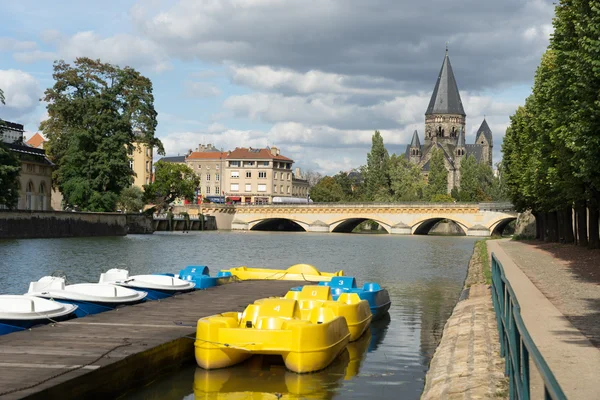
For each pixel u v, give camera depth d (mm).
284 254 86125
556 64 41906
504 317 15539
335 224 173875
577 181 46594
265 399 17250
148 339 19453
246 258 77812
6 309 22312
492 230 155750
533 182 66562
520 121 80062
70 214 105625
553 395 5941
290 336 19016
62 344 18516
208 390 17828
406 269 62969
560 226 82688
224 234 154625
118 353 17391
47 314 22203
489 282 39281
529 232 118875
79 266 59344
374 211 168750
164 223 165125
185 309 26094
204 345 19219
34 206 121250
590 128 33594
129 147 115188
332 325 20438
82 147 109250
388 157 198500
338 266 66562
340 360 22000
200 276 36406
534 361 7312
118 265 61531
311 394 17828
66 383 14484
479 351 18203
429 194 199625
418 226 167625
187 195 166875
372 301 29953
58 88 110250
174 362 19578
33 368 15625
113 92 112688
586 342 16781
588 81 33375
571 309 23219
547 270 40375
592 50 32031
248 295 31594
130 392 17297
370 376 20000
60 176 113812
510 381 11203
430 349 24328
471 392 13859
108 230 116062
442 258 79062
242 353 19828
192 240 119500
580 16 34375
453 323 25219
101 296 26203
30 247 80938
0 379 14562
